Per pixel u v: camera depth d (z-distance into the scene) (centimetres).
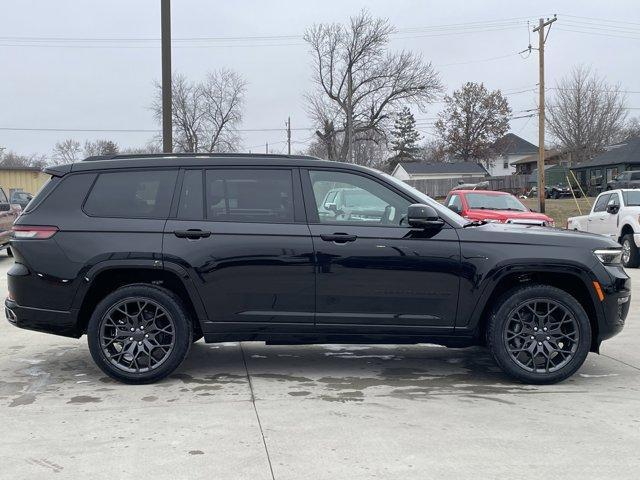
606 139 5653
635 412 464
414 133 9112
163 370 533
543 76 3262
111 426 435
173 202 540
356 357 639
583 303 553
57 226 535
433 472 358
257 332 536
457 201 1530
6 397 504
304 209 538
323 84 5831
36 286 533
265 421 443
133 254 525
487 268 523
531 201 4247
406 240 528
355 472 358
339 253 525
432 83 5716
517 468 364
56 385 538
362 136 6106
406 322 532
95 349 530
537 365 536
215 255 526
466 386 534
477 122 8200
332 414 458
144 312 538
